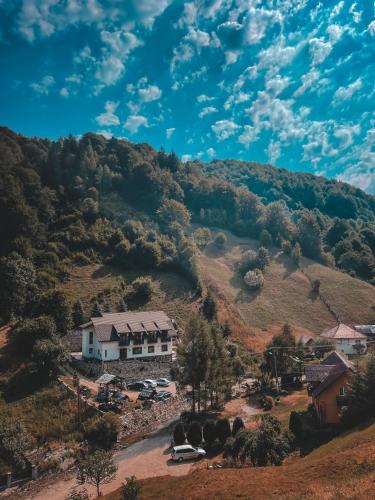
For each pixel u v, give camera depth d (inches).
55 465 1851.6
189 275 4840.1
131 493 1321.4
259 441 1604.3
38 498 1616.6
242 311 4815.5
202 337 2394.2
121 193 7071.9
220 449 1891.0
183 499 1268.5
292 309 5059.1
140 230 5585.6
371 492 1013.2
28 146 6914.4
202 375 2358.5
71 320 3489.2
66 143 7426.2
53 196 5753.0
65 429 2116.1
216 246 6737.2
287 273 5969.5
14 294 3540.8
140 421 2265.0
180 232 6166.3
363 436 1465.3
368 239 7869.1
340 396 1898.4
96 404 2331.4
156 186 7298.2
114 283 4404.5
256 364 3526.1
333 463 1282.0
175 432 1959.9
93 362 3004.4
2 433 1892.2
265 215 7544.3
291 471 1339.8
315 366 2374.5
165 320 3476.9
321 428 1871.3
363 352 3767.2
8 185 4913.9
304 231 6953.7
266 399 2527.1
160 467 1742.1
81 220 5487.2
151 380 2847.0
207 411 2469.2
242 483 1307.8
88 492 1603.1
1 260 3772.1
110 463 1592.0
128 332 3152.1
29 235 4731.8
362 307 5196.9
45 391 2423.7
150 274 4827.8
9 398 2393.0
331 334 3959.2
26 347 2824.8
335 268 6633.9
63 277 4325.8
